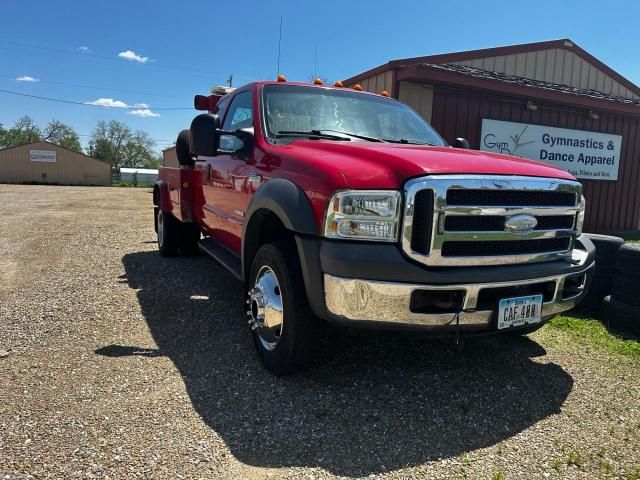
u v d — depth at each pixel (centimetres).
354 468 242
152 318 443
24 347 372
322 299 283
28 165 5884
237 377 332
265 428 273
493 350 400
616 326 455
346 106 440
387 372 349
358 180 275
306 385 324
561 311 329
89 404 291
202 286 549
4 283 554
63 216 1316
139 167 9106
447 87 971
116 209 1620
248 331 416
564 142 1138
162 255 708
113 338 395
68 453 243
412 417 292
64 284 551
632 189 1281
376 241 273
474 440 271
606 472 246
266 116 400
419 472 241
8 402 290
